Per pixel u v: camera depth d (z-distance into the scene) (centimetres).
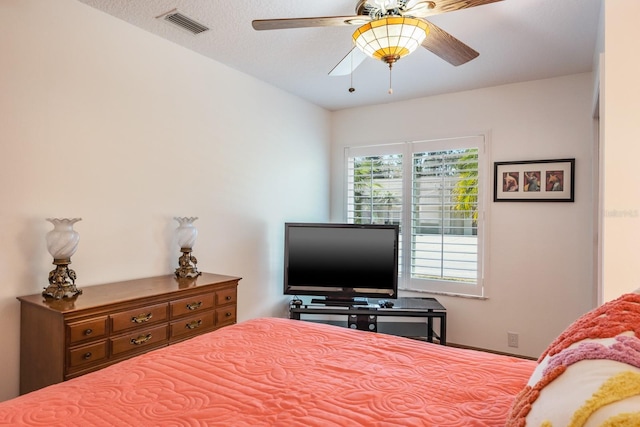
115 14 224
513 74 308
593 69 281
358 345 157
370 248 342
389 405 106
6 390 185
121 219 233
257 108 330
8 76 185
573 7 206
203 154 284
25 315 186
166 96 258
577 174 305
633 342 69
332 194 429
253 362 137
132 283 229
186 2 210
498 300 336
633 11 162
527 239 325
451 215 358
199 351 147
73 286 193
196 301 228
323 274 344
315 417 100
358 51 244
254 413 102
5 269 185
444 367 134
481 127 345
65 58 206
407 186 382
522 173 326
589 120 301
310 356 144
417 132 378
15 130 188
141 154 244
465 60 203
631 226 161
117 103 230
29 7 192
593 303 283
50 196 201
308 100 390
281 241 361
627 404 57
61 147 205
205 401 108
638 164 160
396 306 330
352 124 418
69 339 170
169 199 261
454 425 96
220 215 299
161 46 254
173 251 264
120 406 104
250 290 326
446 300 361
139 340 197
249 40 255
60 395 110
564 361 75
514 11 210
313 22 173
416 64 290
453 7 159
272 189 349
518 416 75
